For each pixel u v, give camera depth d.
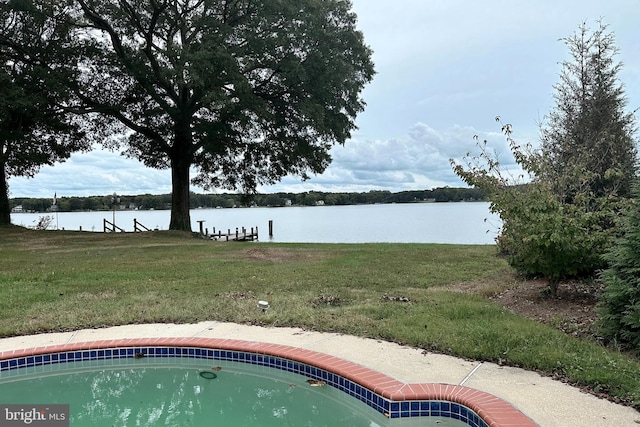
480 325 5.13
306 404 4.00
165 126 23.73
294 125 22.75
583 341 4.57
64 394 4.21
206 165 25.42
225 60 18.28
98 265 11.38
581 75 13.91
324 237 34.91
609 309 4.68
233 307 6.34
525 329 4.89
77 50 20.48
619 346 4.48
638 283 4.40
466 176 7.72
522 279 8.37
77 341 4.98
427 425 3.43
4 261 12.38
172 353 4.86
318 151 23.64
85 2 20.33
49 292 7.60
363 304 6.46
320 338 5.00
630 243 4.61
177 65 18.20
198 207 74.75
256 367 4.62
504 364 4.09
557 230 6.15
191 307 6.38
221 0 20.39
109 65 21.27
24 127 20.62
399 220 55.47
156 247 16.53
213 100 18.61
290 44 20.41
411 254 12.79
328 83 21.20
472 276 9.01
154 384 4.43
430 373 3.90
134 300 6.89
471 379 3.75
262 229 46.97
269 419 3.69
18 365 4.56
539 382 3.66
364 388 3.71
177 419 3.69
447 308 6.00
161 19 21.39
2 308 6.42
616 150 10.94
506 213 6.91
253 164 25.34
